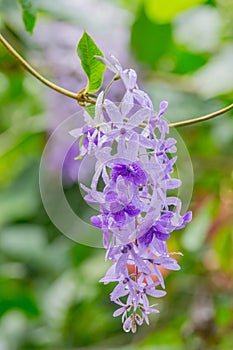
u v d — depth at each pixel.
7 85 1.60
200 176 1.38
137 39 1.42
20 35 1.37
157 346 1.44
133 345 1.44
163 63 1.48
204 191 1.37
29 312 1.60
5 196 1.61
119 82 1.04
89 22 1.41
